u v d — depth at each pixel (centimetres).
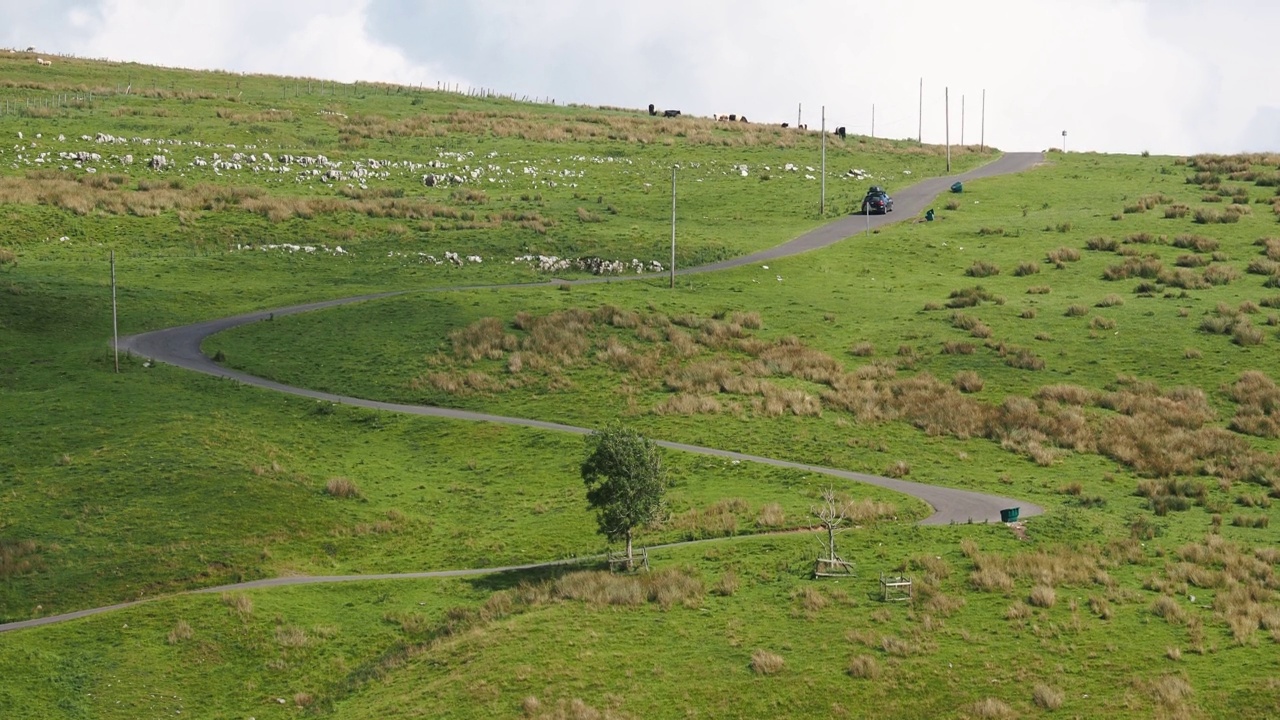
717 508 6981
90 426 8181
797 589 5731
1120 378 9712
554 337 10325
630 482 6162
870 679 4941
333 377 9594
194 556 6450
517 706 4869
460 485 7688
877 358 10262
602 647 5288
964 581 5766
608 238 13962
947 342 10544
